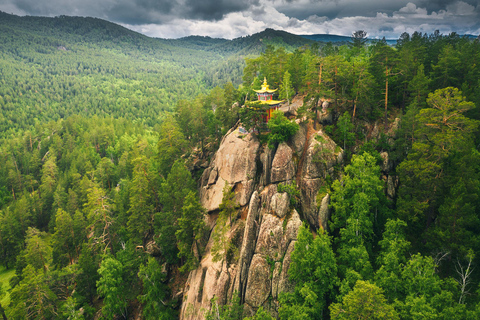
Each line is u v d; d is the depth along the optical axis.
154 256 67.12
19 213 96.50
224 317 47.66
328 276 44.56
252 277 50.94
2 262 90.88
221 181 65.38
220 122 80.38
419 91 61.81
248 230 54.41
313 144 59.19
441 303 35.59
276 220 52.88
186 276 63.00
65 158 131.38
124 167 112.00
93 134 150.62
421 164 47.91
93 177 103.62
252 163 61.59
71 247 72.31
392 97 70.88
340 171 58.22
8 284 80.94
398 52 71.38
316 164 57.19
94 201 65.31
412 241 51.81
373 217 52.09
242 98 80.75
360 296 34.31
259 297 49.66
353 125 62.06
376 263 45.09
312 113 62.31
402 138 58.97
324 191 55.44
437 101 51.31
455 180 47.06
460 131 49.50
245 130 66.69
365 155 53.62
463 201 44.66
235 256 54.66
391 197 58.25
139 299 56.78
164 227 61.72
